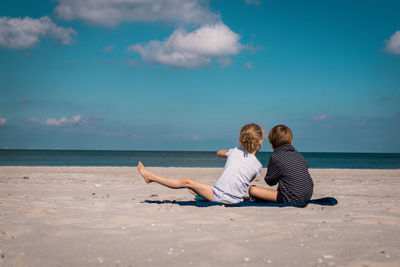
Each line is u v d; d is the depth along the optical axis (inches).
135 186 271.6
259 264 68.0
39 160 1800.0
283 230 97.9
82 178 382.6
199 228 99.4
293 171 149.3
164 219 112.7
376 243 85.1
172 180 149.8
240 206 142.0
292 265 67.6
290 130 157.4
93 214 122.8
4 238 86.0
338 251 77.7
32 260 68.9
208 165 1314.0
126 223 106.1
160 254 73.8
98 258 70.9
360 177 461.4
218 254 74.0
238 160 152.4
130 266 66.3
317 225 105.7
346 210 136.2
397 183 328.5
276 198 152.7
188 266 66.4
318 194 218.7
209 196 150.2
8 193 203.9
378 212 132.0
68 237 88.1
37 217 115.2
